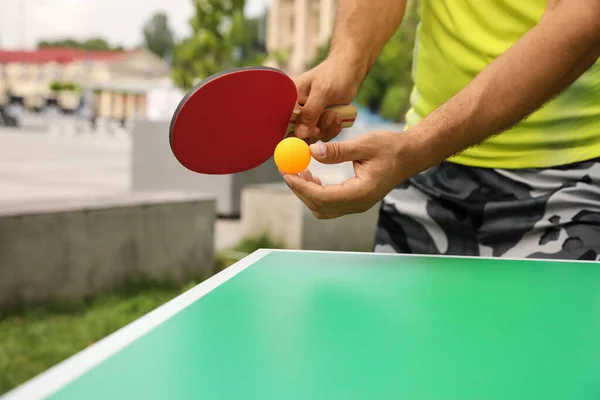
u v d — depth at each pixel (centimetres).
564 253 173
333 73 158
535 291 109
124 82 4931
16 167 1193
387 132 125
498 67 126
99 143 2258
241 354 73
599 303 102
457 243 189
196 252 484
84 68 6147
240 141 144
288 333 81
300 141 129
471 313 94
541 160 177
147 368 67
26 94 5909
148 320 85
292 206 568
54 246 382
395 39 1711
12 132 2641
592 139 173
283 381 66
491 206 182
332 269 121
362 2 167
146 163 810
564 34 122
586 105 171
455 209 187
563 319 92
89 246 401
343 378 67
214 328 82
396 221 197
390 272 120
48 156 1508
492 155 180
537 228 177
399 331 84
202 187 780
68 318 357
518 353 77
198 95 129
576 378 69
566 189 174
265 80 134
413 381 67
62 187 930
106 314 359
